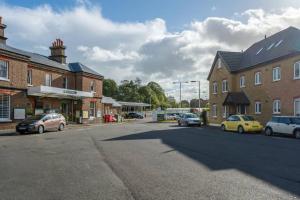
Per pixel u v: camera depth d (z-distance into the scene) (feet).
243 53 137.49
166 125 132.77
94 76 147.64
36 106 108.17
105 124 139.85
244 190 23.73
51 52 135.54
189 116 128.88
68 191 23.71
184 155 41.88
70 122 130.31
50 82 121.90
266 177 28.27
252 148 49.96
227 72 130.41
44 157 40.52
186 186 25.00
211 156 41.06
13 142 59.98
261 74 107.65
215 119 143.84
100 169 32.19
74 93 120.06
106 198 21.79
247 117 90.53
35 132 84.02
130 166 33.81
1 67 91.97
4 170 31.99
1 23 101.19
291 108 90.68
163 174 29.60
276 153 44.09
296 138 69.77
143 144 55.31
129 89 370.12
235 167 33.19
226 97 120.67
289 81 91.71
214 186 24.98
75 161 37.22
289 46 95.25
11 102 94.99
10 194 23.00
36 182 26.71
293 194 22.58
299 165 34.40
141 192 23.24
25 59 99.96
